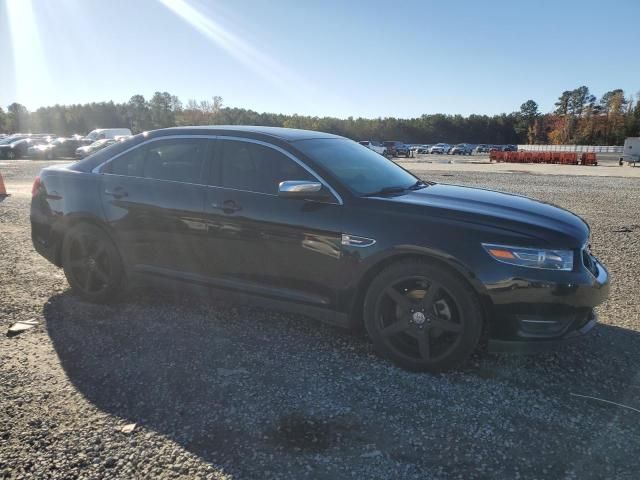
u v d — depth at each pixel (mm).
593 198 12453
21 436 2705
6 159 33375
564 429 2768
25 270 5676
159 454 2564
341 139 4684
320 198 3590
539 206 3828
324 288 3645
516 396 3105
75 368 3449
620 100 99750
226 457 2543
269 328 4125
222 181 4039
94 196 4512
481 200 3797
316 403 3021
